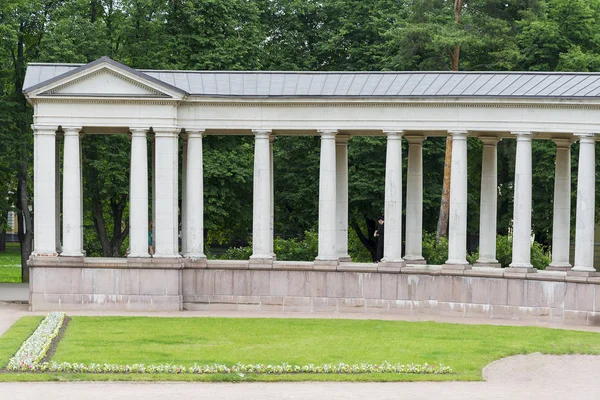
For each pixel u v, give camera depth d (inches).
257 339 2213.3
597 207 3900.1
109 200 4025.6
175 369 1845.5
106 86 2719.0
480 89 2733.8
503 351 2117.4
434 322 2551.7
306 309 2755.9
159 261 2723.9
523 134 2669.8
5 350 2010.3
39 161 2726.4
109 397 1636.3
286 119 2755.9
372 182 3811.5
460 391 1736.0
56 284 2714.1
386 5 4168.3
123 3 3816.4
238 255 3444.9
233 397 1651.1
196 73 2918.3
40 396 1637.6
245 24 4047.7
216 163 3649.1
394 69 3986.2
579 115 2635.3
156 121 2733.8
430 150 3865.7
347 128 2741.1
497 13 3949.3
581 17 3986.2
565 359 2070.6
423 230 3868.1
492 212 2910.9
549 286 2625.5
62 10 3816.4
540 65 3912.4
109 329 2322.8
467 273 2694.4
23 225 3993.6
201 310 2763.3
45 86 2706.7
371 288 2746.1
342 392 1704.0
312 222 4040.4
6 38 3550.7
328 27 4279.0
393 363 1953.7
